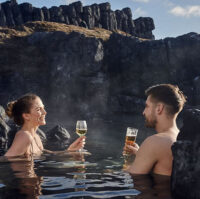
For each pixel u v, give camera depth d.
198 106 21.81
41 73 28.66
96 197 2.11
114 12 55.22
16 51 31.25
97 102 26.14
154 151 2.58
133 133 3.65
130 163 3.68
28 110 4.31
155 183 2.40
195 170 2.03
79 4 50.62
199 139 2.09
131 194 2.17
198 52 26.20
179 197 2.09
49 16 49.19
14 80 27.61
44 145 6.18
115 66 28.47
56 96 26.28
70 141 6.97
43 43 31.05
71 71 26.61
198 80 23.88
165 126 2.69
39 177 2.79
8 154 4.00
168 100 2.67
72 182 2.58
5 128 7.51
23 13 48.75
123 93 27.47
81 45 27.25
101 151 4.93
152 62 26.98
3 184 2.51
